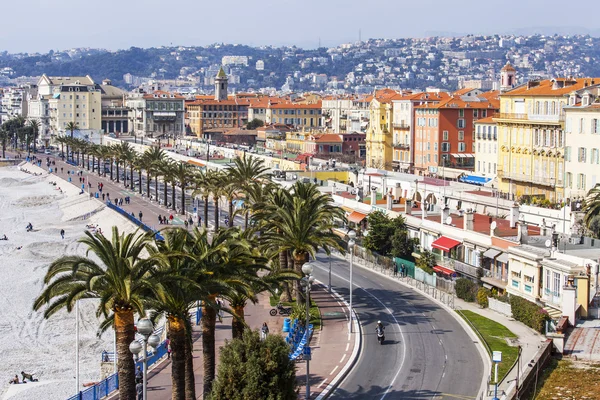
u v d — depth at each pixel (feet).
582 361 271.49
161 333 344.90
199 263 235.61
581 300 317.63
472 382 267.59
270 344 216.95
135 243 229.66
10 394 317.42
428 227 464.65
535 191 570.05
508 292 368.27
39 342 402.31
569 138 516.73
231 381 212.23
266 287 266.16
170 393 268.62
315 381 272.10
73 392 318.04
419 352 304.71
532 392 245.24
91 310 457.68
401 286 425.28
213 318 248.32
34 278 551.59
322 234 372.17
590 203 410.93
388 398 255.09
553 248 358.64
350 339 324.19
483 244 403.34
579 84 548.72
